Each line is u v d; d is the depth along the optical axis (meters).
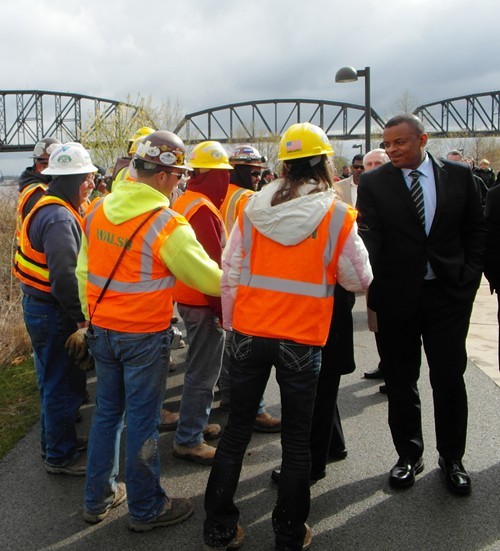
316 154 2.48
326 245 2.49
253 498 3.19
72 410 3.48
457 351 3.12
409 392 3.27
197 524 2.99
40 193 3.79
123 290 2.72
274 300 2.54
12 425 4.21
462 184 3.07
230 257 2.67
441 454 3.29
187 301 3.51
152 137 2.79
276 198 2.51
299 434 2.62
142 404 2.81
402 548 2.74
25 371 5.38
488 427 3.94
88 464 2.98
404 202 3.04
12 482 3.43
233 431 2.71
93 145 20.92
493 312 7.25
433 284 3.11
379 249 3.12
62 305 3.12
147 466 2.86
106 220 2.77
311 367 2.57
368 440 3.84
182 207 3.54
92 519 2.99
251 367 2.63
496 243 3.41
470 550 2.71
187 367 3.62
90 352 2.93
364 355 5.70
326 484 3.30
